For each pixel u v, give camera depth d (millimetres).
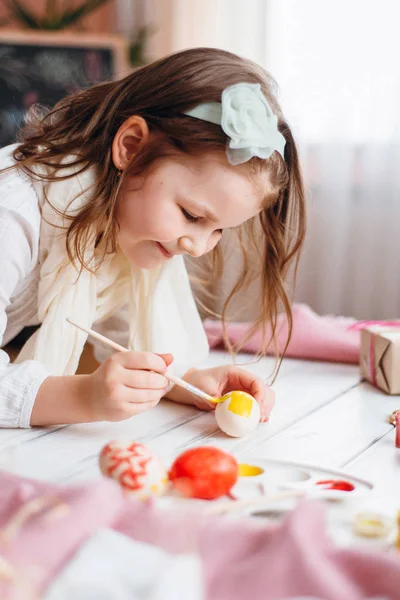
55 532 448
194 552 452
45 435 813
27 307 1038
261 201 886
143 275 1034
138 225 884
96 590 399
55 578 417
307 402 956
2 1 2719
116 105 935
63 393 823
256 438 816
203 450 644
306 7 2123
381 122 2045
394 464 733
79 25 2627
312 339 1173
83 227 913
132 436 821
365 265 2105
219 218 858
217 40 2277
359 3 2045
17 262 926
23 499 520
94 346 1141
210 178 837
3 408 824
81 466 721
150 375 820
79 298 967
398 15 2004
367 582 435
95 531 457
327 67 2105
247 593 423
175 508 594
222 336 1229
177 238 873
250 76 916
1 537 447
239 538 467
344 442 801
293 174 984
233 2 2238
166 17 2404
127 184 893
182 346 1058
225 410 818
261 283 1082
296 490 636
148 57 2441
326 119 2115
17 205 926
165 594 389
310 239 2158
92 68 2375
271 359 1187
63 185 931
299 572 427
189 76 888
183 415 907
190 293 1083
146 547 447
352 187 2119
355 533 537
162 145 863
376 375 1023
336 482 672
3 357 893
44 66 2352
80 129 994
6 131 2342
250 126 823
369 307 2117
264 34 2193
